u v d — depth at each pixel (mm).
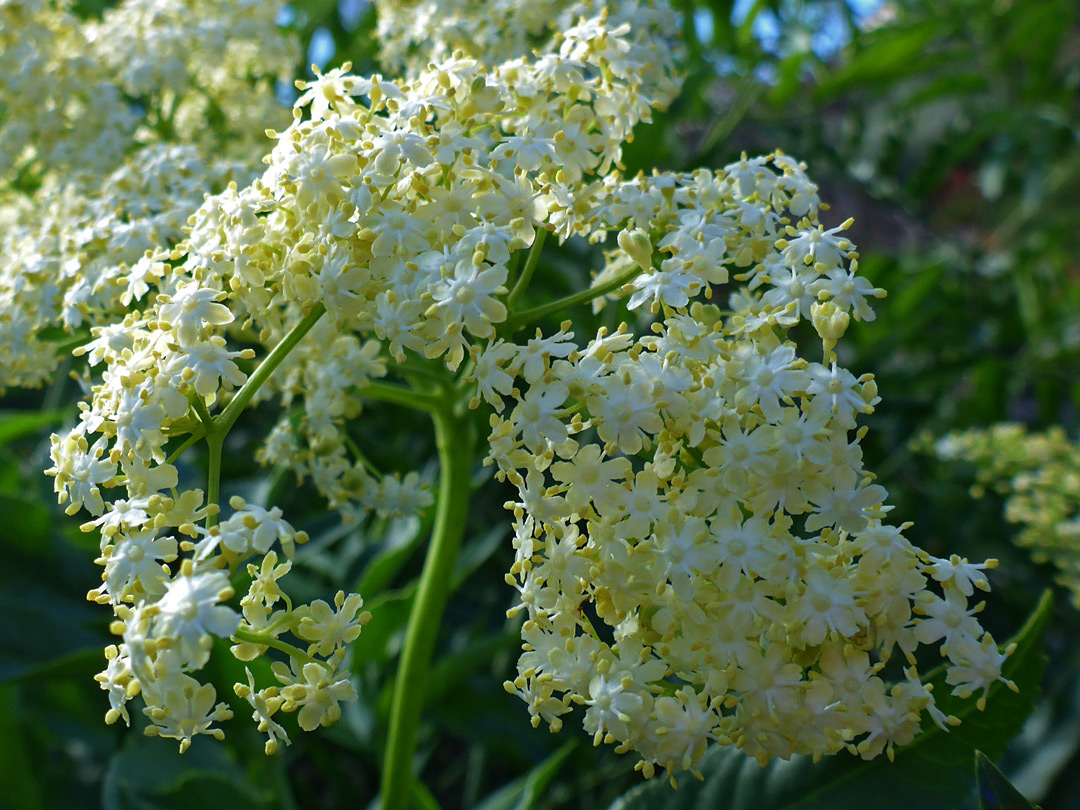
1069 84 483
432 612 183
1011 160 478
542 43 234
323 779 329
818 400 133
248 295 148
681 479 134
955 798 149
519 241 148
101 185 205
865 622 130
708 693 132
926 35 406
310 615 129
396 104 151
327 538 238
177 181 186
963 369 356
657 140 264
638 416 132
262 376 139
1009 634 295
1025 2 441
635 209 155
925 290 391
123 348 141
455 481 183
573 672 133
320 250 142
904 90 594
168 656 121
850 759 156
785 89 411
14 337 178
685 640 132
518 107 155
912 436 349
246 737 208
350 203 142
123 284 171
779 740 132
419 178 142
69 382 301
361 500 184
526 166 146
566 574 133
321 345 177
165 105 237
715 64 298
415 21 211
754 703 131
